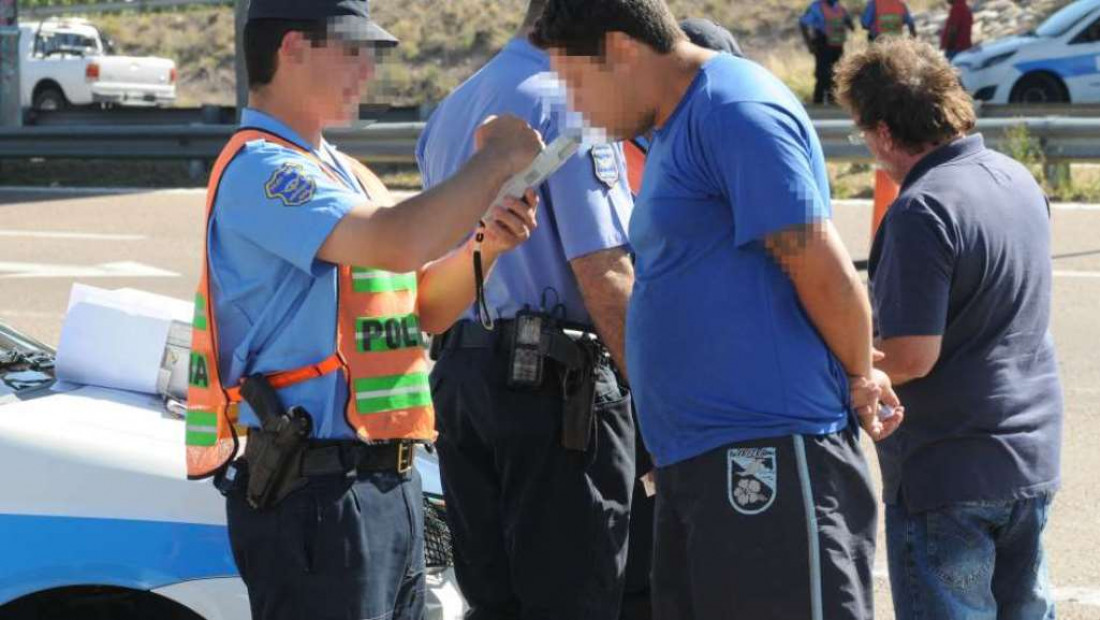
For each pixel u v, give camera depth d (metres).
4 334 5.39
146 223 16.55
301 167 3.49
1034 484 4.33
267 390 3.55
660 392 3.85
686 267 3.78
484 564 4.82
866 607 3.83
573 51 3.71
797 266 3.67
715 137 3.66
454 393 4.74
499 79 4.64
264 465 3.52
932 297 4.16
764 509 3.72
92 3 46.44
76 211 17.39
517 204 3.71
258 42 3.56
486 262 3.83
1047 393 4.42
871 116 4.42
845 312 3.71
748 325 3.73
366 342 3.61
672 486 3.88
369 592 3.57
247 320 3.59
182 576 4.10
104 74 32.31
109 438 4.24
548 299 4.64
